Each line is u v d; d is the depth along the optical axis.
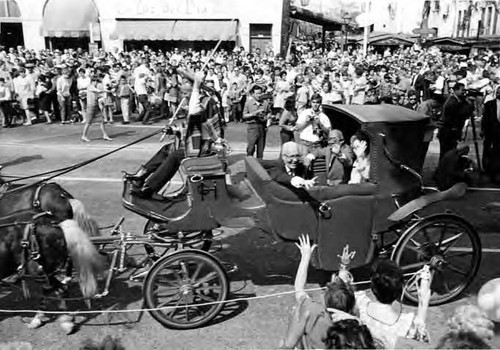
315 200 5.45
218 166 5.50
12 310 5.79
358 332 3.15
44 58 25.91
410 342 3.74
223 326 5.52
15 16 33.97
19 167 11.81
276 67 21.75
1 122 17.67
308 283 6.45
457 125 10.95
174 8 33.56
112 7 33.66
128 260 6.29
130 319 5.66
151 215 5.59
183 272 5.41
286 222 5.46
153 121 18.28
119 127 17.12
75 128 16.92
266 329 5.47
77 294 6.07
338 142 6.46
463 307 3.46
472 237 5.88
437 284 6.11
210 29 33.31
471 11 41.06
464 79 17.34
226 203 5.48
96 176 11.05
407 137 5.64
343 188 5.48
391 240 6.81
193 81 6.47
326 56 31.89
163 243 5.64
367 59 29.56
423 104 12.07
